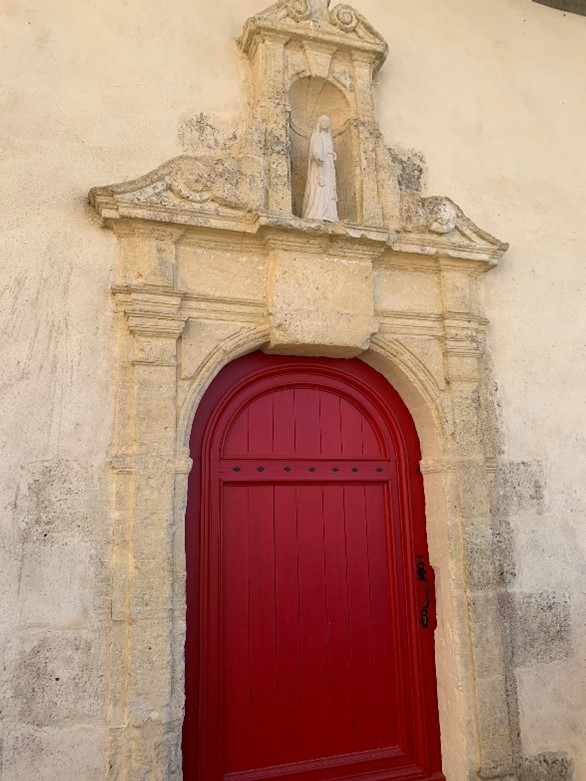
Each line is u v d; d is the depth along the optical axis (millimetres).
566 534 3152
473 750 2727
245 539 2883
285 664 2822
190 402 2652
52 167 2662
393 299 3102
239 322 2818
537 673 2932
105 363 2568
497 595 2932
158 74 2961
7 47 2723
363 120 3199
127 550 2422
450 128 3514
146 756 2256
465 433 3039
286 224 2779
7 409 2391
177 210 2686
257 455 2986
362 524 3107
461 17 3770
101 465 2477
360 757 2836
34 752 2176
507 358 3268
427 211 3178
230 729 2678
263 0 3334
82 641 2311
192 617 2684
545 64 3908
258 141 2945
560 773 2846
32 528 2334
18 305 2488
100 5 2949
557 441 3254
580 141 3836
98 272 2637
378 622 3021
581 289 3545
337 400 3205
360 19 3285
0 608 2240
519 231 3492
